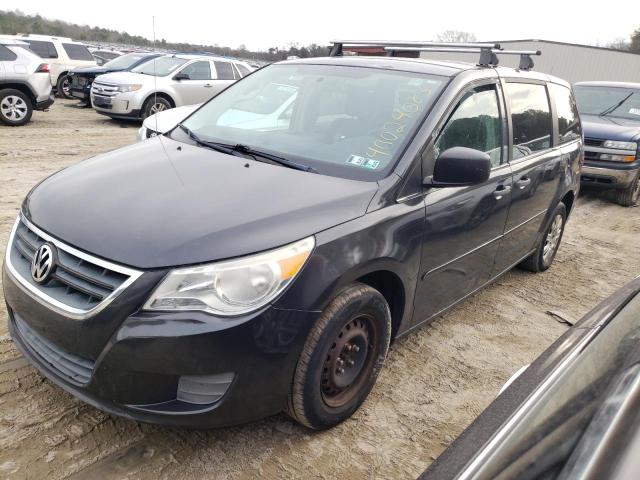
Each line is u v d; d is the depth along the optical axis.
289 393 2.59
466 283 3.82
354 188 2.88
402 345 3.92
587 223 7.88
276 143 3.42
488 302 4.82
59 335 2.43
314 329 2.54
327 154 3.22
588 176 8.59
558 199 5.06
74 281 2.43
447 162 3.03
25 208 2.93
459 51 4.22
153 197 2.69
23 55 11.48
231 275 2.32
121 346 2.29
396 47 4.38
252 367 2.38
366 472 2.71
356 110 3.47
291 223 2.53
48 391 3.00
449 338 4.11
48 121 12.82
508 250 4.36
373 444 2.90
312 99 3.71
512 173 4.04
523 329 4.40
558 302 5.01
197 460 2.66
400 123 3.27
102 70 15.30
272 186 2.82
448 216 3.28
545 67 32.62
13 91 11.35
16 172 7.50
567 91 5.48
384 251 2.79
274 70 4.24
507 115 4.04
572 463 1.16
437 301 3.52
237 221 2.48
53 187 2.97
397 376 3.54
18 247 2.80
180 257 2.32
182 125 3.97
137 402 2.35
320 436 2.91
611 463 1.10
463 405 3.33
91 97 13.29
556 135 4.98
